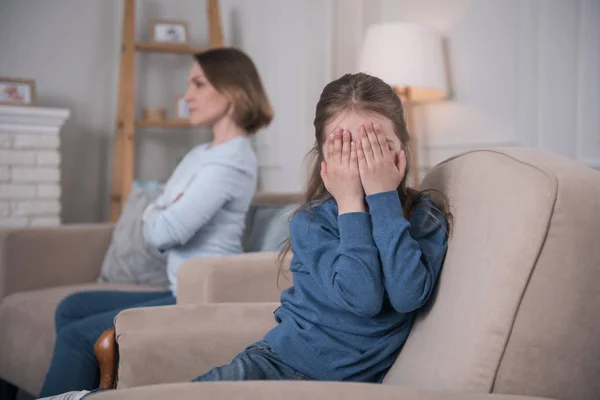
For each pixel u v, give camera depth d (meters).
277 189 3.99
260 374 1.15
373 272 1.08
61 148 4.54
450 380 0.91
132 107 4.22
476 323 0.90
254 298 1.85
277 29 3.99
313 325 1.17
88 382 1.88
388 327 1.14
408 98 2.96
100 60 4.66
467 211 1.07
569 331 0.87
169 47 4.36
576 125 2.40
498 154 1.05
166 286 2.59
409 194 1.22
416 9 3.15
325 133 1.22
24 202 3.88
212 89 2.20
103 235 2.83
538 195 0.89
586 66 2.36
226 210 2.15
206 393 0.74
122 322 1.37
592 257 0.87
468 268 0.98
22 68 4.40
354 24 3.48
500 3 2.71
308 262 1.20
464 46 2.90
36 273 2.63
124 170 4.18
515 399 0.78
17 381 2.29
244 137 2.23
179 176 2.27
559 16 2.46
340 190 1.16
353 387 0.77
